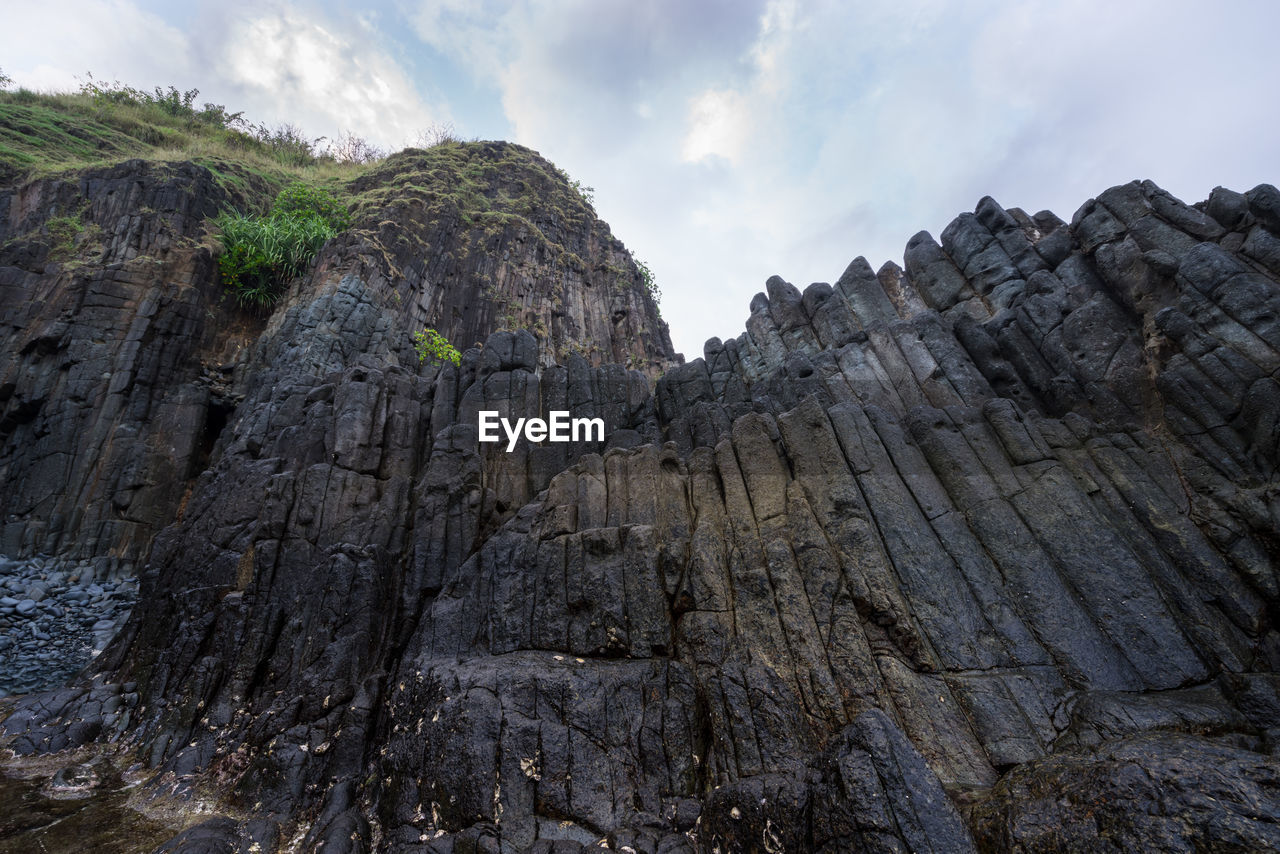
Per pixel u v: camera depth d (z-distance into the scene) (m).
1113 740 7.34
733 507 11.75
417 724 9.44
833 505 10.98
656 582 10.74
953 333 16.17
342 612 12.20
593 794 8.24
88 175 28.16
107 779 10.62
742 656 9.45
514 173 44.38
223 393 23.44
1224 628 9.26
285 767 9.87
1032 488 11.19
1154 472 11.34
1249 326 11.45
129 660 14.23
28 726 12.00
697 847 7.55
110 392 21.42
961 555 10.38
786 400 15.66
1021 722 8.17
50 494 19.48
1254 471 10.50
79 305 22.66
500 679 9.45
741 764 8.31
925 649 9.12
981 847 6.39
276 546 13.71
